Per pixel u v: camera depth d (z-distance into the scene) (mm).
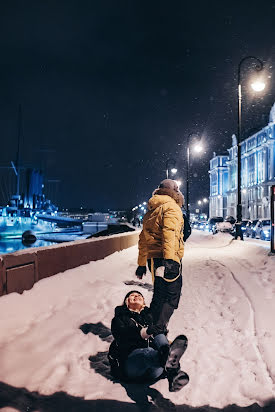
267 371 3910
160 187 4504
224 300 7305
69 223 158250
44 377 3648
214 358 4297
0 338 4484
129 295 3846
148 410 3107
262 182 76812
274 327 5371
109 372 3887
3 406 2973
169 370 3094
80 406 3127
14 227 127625
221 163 113500
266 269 10922
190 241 28516
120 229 31812
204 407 3221
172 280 3979
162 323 3910
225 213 112062
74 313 5812
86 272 8945
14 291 5969
